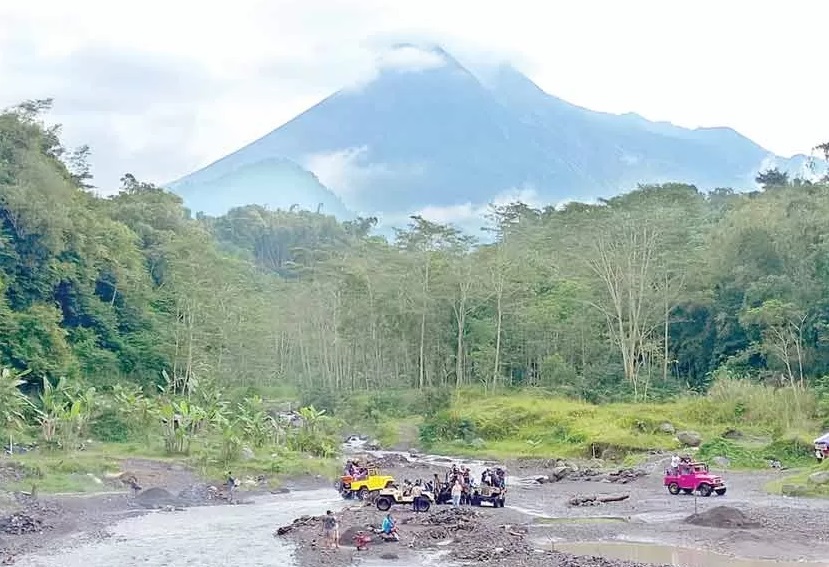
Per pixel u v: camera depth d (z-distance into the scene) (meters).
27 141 89.69
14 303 80.75
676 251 96.62
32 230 81.44
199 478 55.25
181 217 129.50
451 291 108.50
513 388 103.06
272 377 128.88
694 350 102.75
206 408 73.75
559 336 107.12
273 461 60.56
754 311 83.44
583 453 74.06
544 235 119.50
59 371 75.94
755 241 95.31
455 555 31.41
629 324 99.25
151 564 30.89
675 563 29.55
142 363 93.38
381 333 115.94
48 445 59.88
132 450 63.50
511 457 75.19
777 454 63.69
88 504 44.75
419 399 98.94
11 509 40.53
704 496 49.03
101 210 109.56
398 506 45.09
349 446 86.56
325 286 125.38
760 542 32.97
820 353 84.88
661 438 74.00
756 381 86.19
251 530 38.66
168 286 106.44
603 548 32.75
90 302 89.56
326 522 36.06
